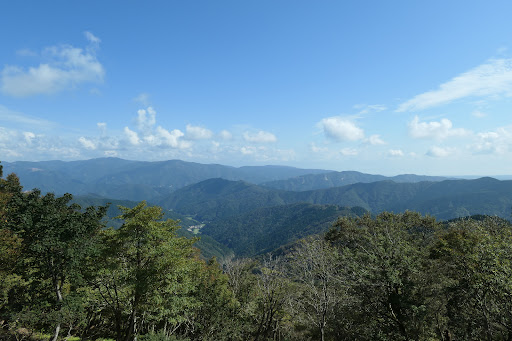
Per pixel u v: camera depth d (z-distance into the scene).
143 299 23.34
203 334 34.50
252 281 38.81
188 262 27.02
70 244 24.95
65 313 24.06
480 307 20.73
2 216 30.36
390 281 23.39
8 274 26.45
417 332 23.05
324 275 26.61
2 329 25.98
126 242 23.19
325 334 31.64
